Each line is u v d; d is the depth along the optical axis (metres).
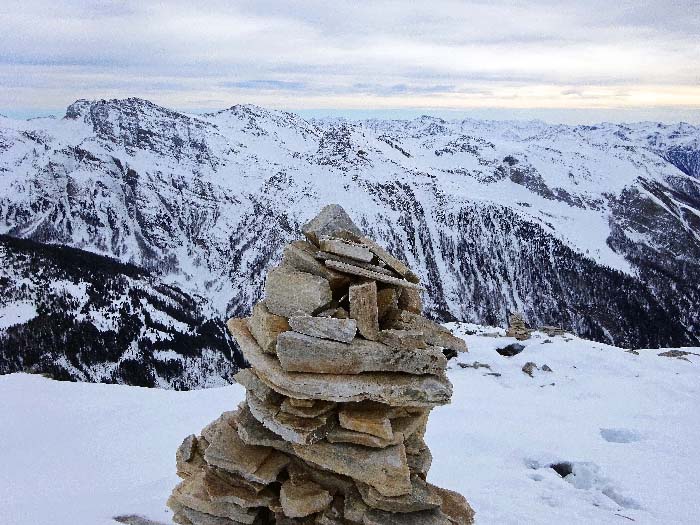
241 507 8.27
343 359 7.66
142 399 21.02
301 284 8.11
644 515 12.47
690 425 18.83
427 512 7.80
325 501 7.96
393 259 8.92
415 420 8.20
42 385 22.22
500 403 21.16
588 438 17.38
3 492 12.32
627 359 27.00
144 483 12.99
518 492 13.30
